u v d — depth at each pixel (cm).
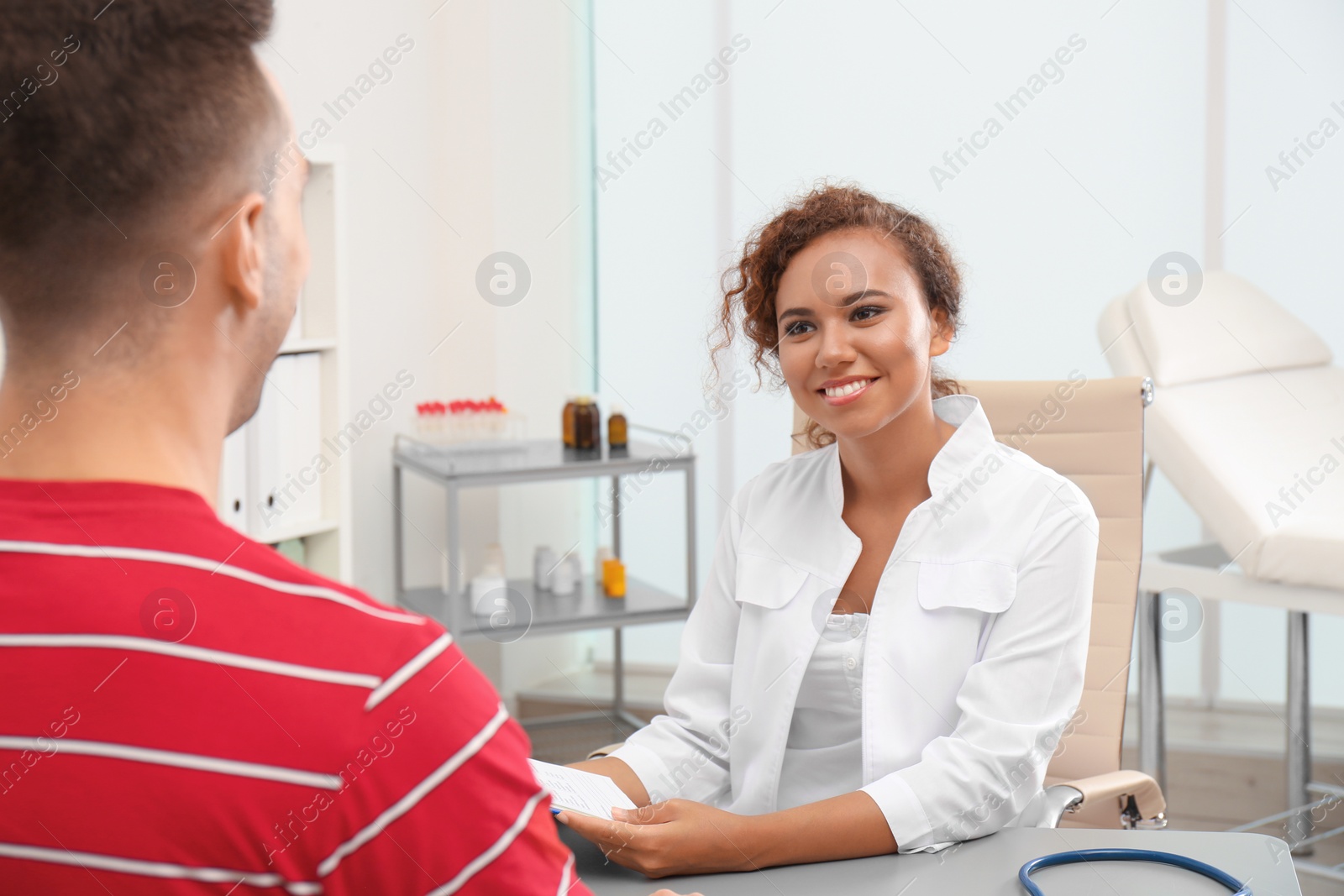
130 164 43
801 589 126
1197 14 286
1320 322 288
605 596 296
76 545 43
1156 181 294
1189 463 213
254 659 42
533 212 319
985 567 118
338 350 245
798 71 314
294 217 49
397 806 42
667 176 326
